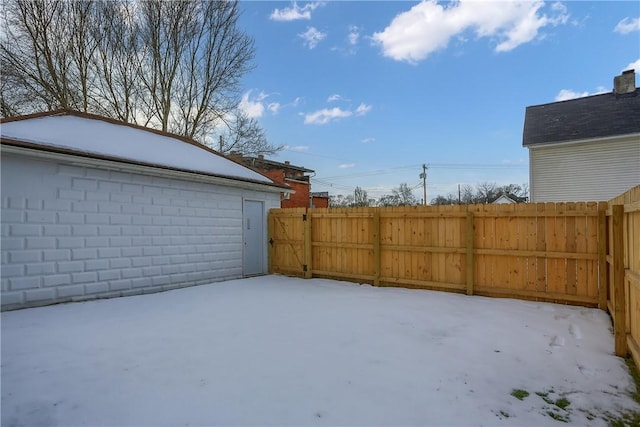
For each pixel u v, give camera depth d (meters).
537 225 5.74
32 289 5.23
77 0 15.18
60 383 2.71
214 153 10.08
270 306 5.46
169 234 7.07
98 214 6.00
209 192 7.89
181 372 2.92
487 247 6.14
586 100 14.17
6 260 4.98
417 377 2.86
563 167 12.66
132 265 6.45
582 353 3.43
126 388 2.63
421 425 2.17
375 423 2.18
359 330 4.17
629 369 3.06
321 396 2.52
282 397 2.50
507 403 2.47
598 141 11.98
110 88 16.20
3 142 4.79
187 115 17.81
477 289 6.23
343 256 7.90
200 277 7.62
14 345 3.58
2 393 2.55
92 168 5.93
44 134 5.95
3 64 13.84
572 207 5.46
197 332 4.07
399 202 42.81
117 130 8.06
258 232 9.08
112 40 16.02
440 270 6.64
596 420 2.28
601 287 5.16
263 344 3.66
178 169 6.97
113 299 5.98
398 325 4.39
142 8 16.52
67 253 5.61
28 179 5.21
